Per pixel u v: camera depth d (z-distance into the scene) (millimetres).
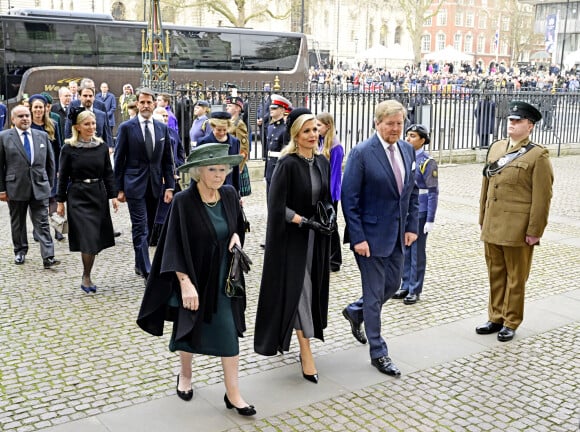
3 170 7734
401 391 4828
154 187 7367
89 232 6848
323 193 4945
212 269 4254
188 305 4188
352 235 5059
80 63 20703
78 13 20938
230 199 4398
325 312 5023
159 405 4562
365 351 5566
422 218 6641
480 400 4711
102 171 7000
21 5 63344
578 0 43500
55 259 8242
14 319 6199
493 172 5852
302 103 15477
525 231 5660
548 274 7836
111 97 18703
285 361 5352
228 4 67062
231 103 8477
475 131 18781
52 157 8102
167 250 4195
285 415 4449
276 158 8305
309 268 4918
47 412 4449
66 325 6074
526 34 69750
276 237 4785
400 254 5219
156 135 7324
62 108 10984
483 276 7758
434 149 17438
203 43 22797
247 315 6379
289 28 75688
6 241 9141
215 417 4402
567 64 39875
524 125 5703
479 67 55094
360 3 82875
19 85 19844
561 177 15578
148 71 13711
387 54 52000
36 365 5207
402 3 53469
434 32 85125
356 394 4770
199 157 4180
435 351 5582
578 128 20719
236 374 4445
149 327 4418
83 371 5109
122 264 8094
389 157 5117
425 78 43344
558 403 4680
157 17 13578
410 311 6562
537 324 6230
